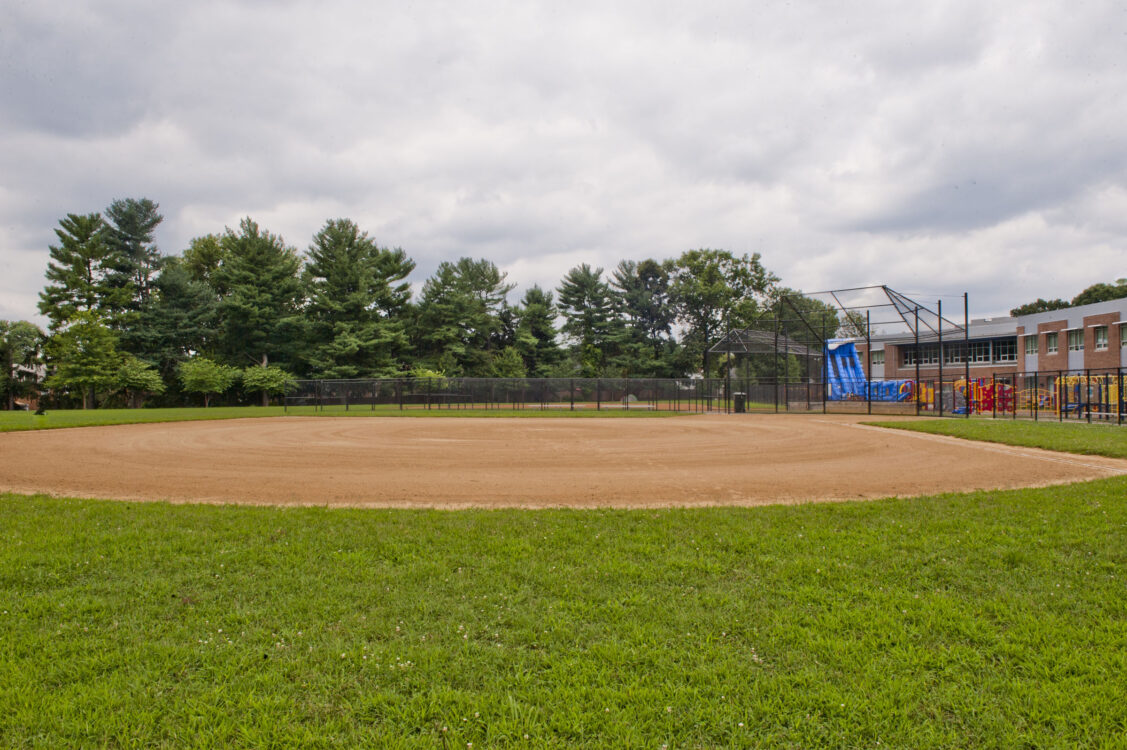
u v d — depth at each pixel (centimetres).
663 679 352
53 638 404
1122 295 6134
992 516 725
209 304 5250
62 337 4659
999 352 4575
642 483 1019
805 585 495
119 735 301
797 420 2552
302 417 2845
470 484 1014
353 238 5516
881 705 322
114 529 682
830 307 3506
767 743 296
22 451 1477
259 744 294
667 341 7175
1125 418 2303
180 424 2388
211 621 431
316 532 667
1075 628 407
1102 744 286
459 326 6012
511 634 409
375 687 345
